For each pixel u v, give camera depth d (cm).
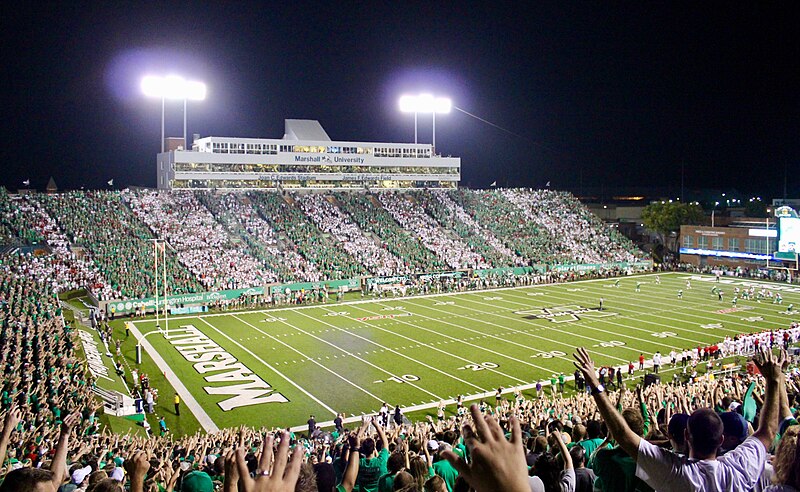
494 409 2812
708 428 466
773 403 532
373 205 8156
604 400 469
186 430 2816
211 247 6356
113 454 1653
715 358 3953
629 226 9931
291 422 2908
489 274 7162
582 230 8719
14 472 411
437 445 1041
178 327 4797
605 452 579
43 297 4341
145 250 5966
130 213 6550
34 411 2111
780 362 549
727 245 8312
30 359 2756
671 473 447
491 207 8769
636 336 4516
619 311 5431
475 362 3859
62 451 491
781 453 437
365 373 3644
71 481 790
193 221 6725
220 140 7850
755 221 8738
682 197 14150
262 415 2997
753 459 482
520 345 4259
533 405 2581
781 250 7519
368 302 5906
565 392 3309
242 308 5591
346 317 5197
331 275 6381
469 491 593
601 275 7812
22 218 6006
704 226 8569
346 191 8419
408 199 8525
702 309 5534
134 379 3506
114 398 2986
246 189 7869
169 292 5341
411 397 3244
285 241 6894
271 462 329
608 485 566
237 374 3622
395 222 7894
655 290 6644
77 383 2659
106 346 4059
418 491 566
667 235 9306
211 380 3516
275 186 8094
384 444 889
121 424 2691
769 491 435
